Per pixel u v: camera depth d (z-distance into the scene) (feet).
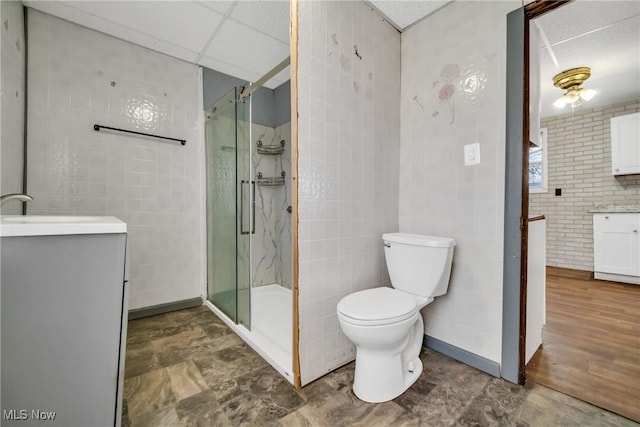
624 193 11.67
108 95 7.05
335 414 3.92
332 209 4.99
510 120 4.67
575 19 6.54
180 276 8.25
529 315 5.09
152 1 5.83
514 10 4.65
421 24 6.03
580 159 12.73
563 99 9.80
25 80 5.96
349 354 5.30
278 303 8.50
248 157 6.66
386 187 6.08
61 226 2.48
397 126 6.33
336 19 4.99
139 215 7.56
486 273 5.02
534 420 3.80
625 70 9.04
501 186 4.83
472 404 4.13
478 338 5.14
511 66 4.67
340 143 5.10
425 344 5.97
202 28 6.72
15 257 2.35
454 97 5.47
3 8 4.77
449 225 5.55
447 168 5.58
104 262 2.70
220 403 4.15
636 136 10.96
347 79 5.20
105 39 6.98
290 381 4.65
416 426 3.71
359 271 5.51
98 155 6.94
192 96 8.39
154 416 3.87
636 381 4.60
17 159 5.50
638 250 10.25
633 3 5.98
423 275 5.04
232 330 6.74
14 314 2.36
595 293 9.39
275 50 7.65
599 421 3.76
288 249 9.63
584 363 5.16
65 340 2.55
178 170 8.18
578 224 12.82
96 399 2.69
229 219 7.22
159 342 6.12
